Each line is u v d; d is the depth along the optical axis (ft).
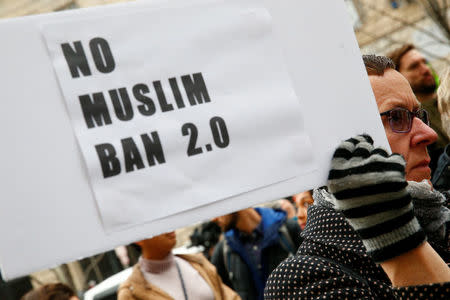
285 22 2.99
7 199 2.39
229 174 2.73
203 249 14.61
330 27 3.05
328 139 2.95
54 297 9.16
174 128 2.69
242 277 10.06
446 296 2.66
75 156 2.52
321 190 3.77
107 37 2.68
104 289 15.71
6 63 2.50
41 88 2.53
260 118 2.84
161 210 2.59
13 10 25.70
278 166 2.82
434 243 3.75
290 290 3.34
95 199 2.50
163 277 8.20
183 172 2.66
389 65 3.97
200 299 8.14
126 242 2.52
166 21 2.79
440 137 7.23
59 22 2.61
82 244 2.46
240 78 2.86
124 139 2.60
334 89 3.00
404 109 3.84
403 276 2.78
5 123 2.46
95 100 2.59
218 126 2.76
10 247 2.36
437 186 5.80
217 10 2.89
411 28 15.01
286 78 2.93
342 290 3.11
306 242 3.67
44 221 2.43
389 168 2.72
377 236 2.75
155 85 2.71
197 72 2.79
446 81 5.56
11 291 24.02
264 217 10.11
